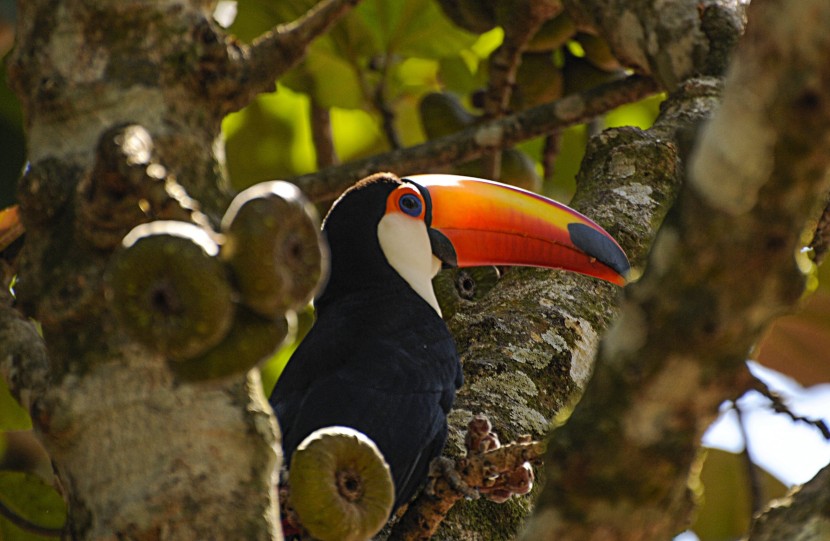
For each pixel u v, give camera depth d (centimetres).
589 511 543
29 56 593
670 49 1237
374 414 965
